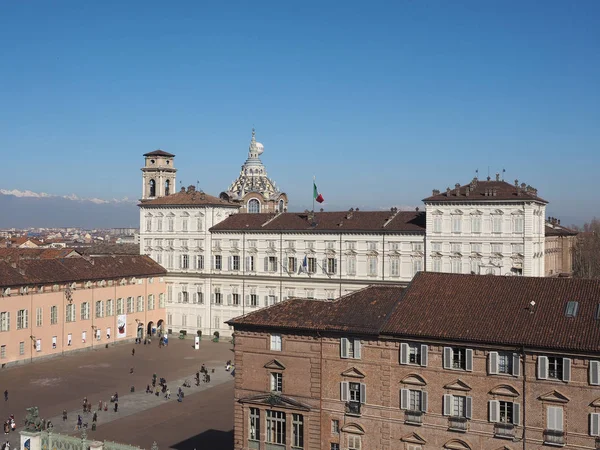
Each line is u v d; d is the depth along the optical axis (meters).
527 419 64.56
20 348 133.50
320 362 74.12
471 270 137.50
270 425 76.31
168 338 167.12
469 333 67.25
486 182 143.50
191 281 170.12
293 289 157.00
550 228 171.12
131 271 162.00
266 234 160.38
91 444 76.56
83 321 148.62
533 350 64.06
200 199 170.12
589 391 62.00
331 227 152.50
